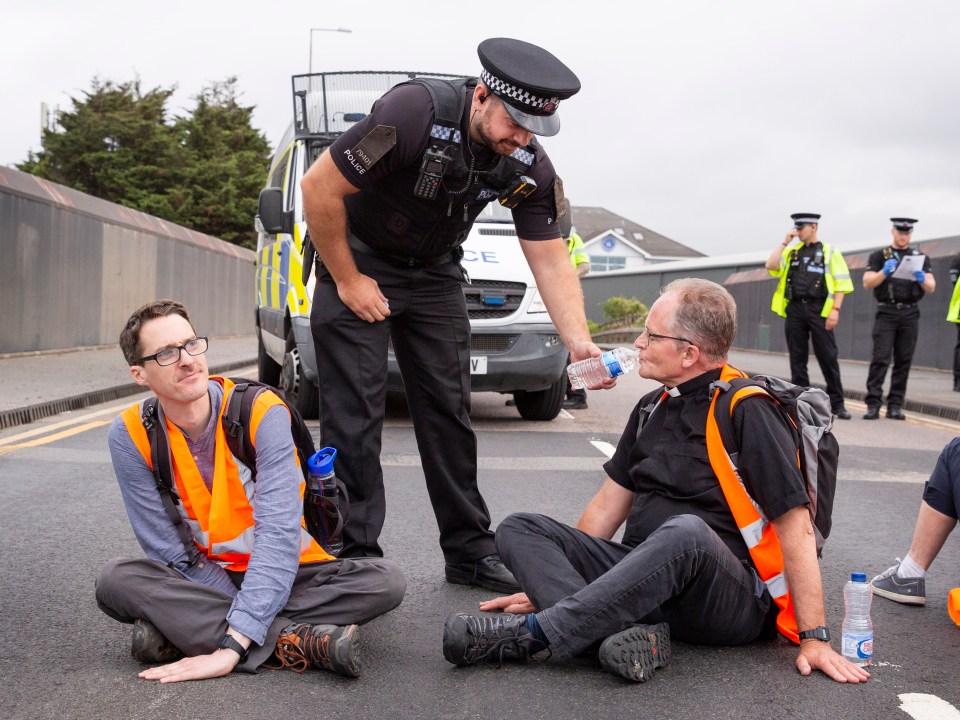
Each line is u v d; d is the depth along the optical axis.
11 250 13.91
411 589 4.20
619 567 3.09
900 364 11.45
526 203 4.07
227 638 3.07
